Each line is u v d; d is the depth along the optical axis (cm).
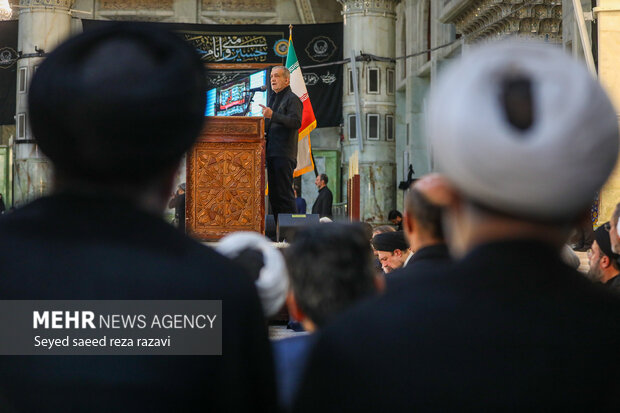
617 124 181
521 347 175
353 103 4088
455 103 180
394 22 4075
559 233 189
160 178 223
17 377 200
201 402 206
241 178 1292
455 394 174
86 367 200
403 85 4484
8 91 4516
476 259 186
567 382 174
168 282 203
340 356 180
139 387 199
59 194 216
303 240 299
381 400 176
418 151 4175
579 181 176
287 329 974
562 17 2609
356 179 1658
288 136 1405
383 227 958
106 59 212
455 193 202
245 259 328
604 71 2128
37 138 213
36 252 205
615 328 179
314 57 4178
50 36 4450
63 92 208
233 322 207
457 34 3759
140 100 209
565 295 182
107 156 210
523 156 174
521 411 173
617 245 687
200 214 1286
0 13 3262
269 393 218
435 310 180
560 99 174
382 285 315
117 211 212
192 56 227
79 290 201
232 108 1662
